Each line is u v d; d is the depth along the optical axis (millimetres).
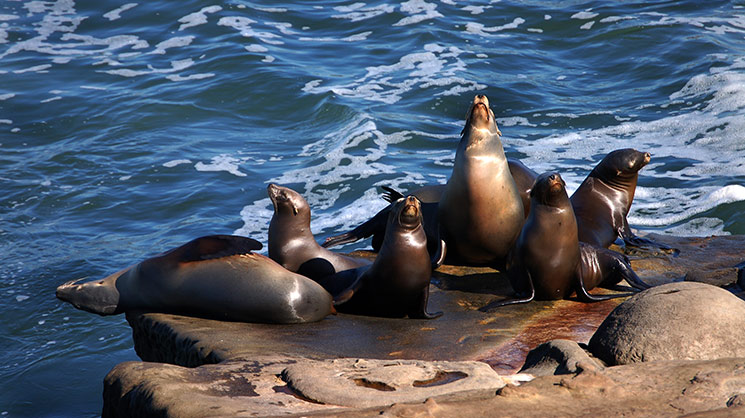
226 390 14367
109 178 40312
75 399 23297
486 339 19500
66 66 55719
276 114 48906
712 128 43281
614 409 12008
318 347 18781
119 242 34000
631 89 50375
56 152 43250
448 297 23594
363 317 22094
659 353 15023
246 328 20562
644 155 28500
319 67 55000
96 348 26141
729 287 22250
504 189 25234
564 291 23047
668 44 56781
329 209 36594
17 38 60188
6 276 30688
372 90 50938
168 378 14969
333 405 13352
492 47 58281
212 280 21234
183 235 34625
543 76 53500
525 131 44750
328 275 24422
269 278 21000
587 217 28625
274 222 24688
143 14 64375
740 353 14945
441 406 12070
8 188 38812
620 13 63688
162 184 39781
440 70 53812
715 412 11453
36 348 26125
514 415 11781
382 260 21719
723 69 50969
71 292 22906
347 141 43656
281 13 65188
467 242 25844
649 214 34781
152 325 21188
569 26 62156
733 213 33906
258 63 55000
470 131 25125
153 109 48781
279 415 12266
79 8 65625
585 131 44438
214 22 62625
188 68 55094
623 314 16031
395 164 40844
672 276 25141
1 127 46469
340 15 64938
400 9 65500
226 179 40094
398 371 14711
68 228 35344
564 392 12711
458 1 67625
